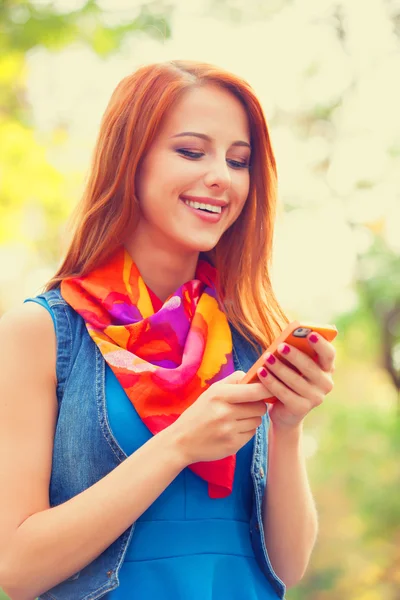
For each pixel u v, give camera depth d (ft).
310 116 40.60
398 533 41.32
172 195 9.57
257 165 10.38
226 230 10.71
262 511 9.74
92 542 8.26
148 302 9.76
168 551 8.89
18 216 33.91
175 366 9.55
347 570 42.52
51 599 9.00
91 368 9.19
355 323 38.11
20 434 8.78
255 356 10.50
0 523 8.50
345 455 41.19
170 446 8.43
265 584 9.44
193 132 9.54
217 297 10.41
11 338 9.05
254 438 9.73
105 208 9.84
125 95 9.76
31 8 33.73
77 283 9.64
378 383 45.09
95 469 8.91
